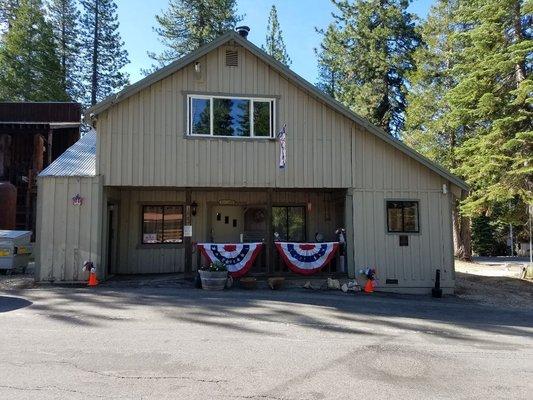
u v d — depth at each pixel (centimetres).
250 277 1291
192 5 3198
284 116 1346
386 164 1392
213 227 1580
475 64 1950
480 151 1891
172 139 1277
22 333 699
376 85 3158
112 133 1247
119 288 1146
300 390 502
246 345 679
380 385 531
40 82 3089
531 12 1742
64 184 1222
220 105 1316
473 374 588
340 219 1550
